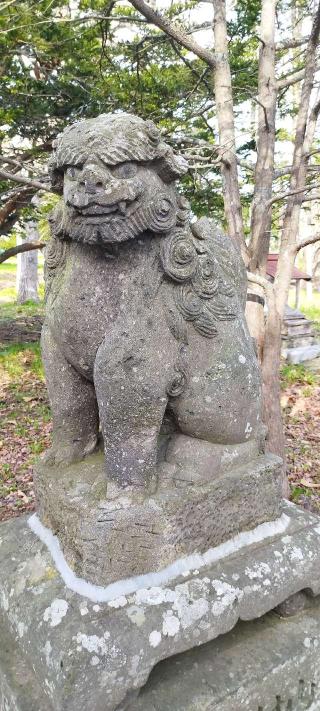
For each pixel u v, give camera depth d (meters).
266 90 2.85
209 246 1.45
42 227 6.77
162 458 1.47
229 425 1.45
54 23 3.75
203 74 3.34
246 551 1.47
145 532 1.29
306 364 6.66
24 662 1.30
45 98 4.45
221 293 1.41
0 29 3.40
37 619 1.23
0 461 3.49
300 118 2.82
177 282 1.29
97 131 1.12
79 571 1.30
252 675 1.32
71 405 1.46
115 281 1.24
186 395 1.38
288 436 4.01
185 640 1.23
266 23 2.80
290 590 1.44
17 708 1.18
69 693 1.09
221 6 2.76
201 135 4.00
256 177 2.94
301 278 8.50
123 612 1.21
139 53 3.61
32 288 12.65
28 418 4.36
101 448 1.59
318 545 1.56
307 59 2.74
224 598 1.31
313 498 2.97
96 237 1.14
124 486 1.33
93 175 1.07
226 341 1.40
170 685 1.27
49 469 1.52
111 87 4.05
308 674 1.45
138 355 1.24
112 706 1.14
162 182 1.22
